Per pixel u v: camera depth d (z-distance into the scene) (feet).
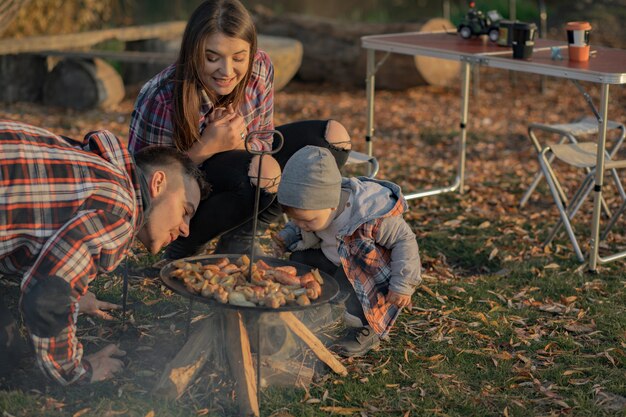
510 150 25.38
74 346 9.88
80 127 26.48
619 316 13.67
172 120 12.98
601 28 41.93
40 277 9.26
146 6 52.39
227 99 13.25
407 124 28.30
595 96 32.48
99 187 9.55
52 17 35.86
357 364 11.72
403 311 13.51
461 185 20.97
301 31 34.40
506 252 16.72
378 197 11.28
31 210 9.30
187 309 13.10
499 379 11.44
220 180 13.15
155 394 10.50
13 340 10.85
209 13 12.16
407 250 11.16
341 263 11.88
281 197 10.61
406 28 32.37
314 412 10.40
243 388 10.27
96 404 10.27
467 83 20.48
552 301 14.30
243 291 9.94
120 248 9.75
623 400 11.06
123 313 12.32
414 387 11.13
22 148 9.42
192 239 13.65
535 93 33.06
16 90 29.25
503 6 48.78
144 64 33.42
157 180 10.21
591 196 20.63
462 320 13.34
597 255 15.84
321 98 32.07
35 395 10.36
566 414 10.63
